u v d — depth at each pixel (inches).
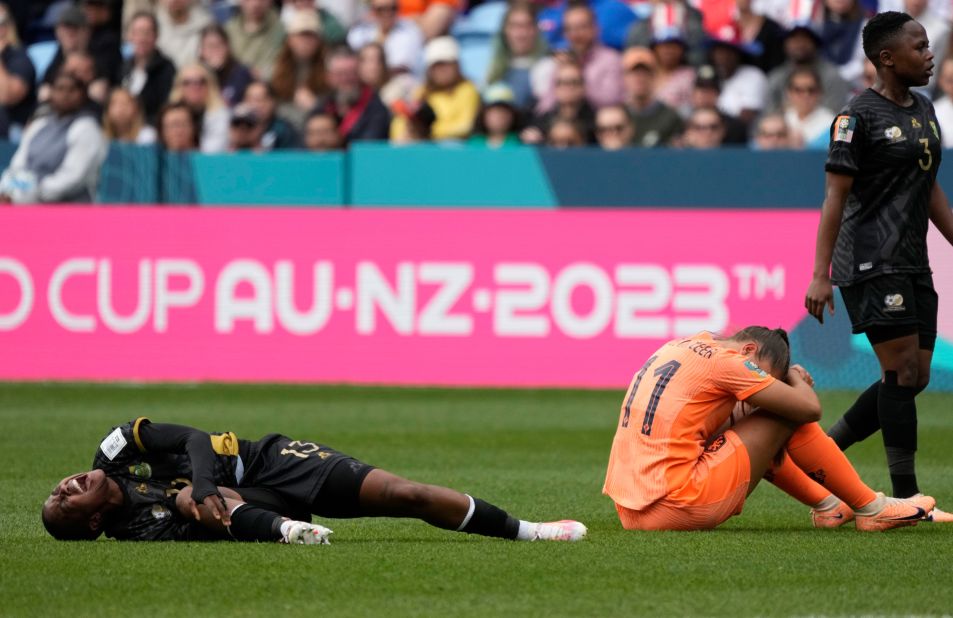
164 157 1777.8
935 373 1612.9
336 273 1726.1
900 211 802.2
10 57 2185.0
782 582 623.5
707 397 754.2
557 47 2165.4
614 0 2172.7
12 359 1784.0
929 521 815.1
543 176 1696.6
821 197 1641.2
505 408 1512.1
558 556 684.7
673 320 1659.7
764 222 1644.9
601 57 2011.6
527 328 1688.0
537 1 2250.2
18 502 904.3
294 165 1749.5
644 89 1851.6
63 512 700.0
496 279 1692.9
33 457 1138.7
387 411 1486.2
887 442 826.8
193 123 1931.6
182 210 1754.4
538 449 1216.8
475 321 1699.1
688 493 750.5
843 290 827.4
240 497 704.4
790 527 803.4
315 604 575.2
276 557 669.3
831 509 792.9
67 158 1786.4
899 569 655.8
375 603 577.3
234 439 711.7
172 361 1755.7
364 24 2234.3
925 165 804.0
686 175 1663.4
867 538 751.1
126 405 1523.1
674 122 1856.5
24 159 1807.3
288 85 2057.1
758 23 1980.8
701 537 743.7
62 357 1776.6
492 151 1705.2
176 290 1755.7
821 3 1969.7
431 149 1720.0
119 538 716.0
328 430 1331.2
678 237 1658.5
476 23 2304.4
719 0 2070.6
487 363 1696.6
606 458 1163.3
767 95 1916.8
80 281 1772.9
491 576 633.6
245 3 2166.6
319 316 1729.8
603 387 1672.0
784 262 1638.8
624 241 1669.5
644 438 765.3
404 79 2113.7
